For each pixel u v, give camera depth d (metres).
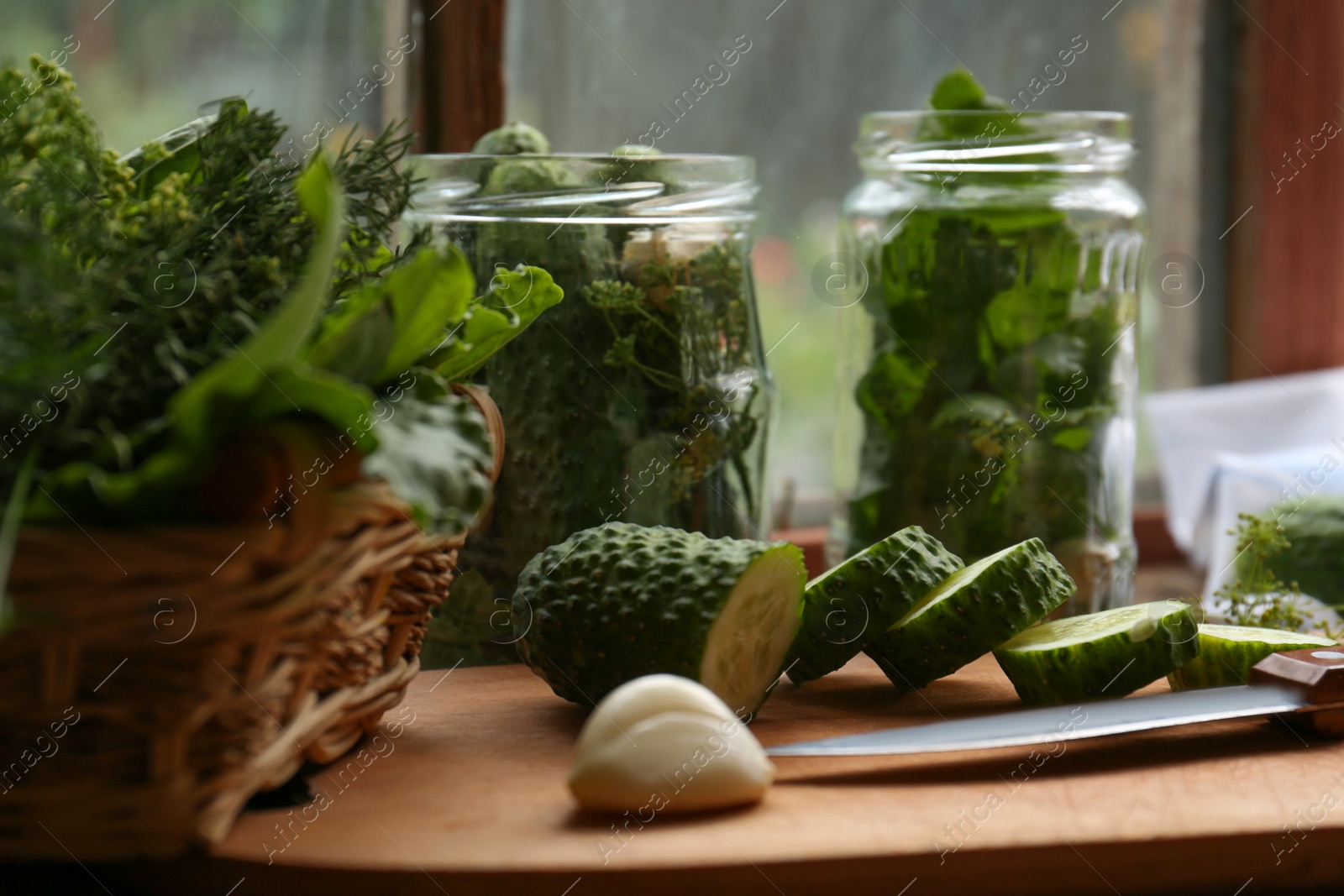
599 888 0.54
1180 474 0.88
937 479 0.68
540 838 0.55
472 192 0.65
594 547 0.61
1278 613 0.68
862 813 0.56
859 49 0.83
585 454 0.65
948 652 0.62
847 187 0.84
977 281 0.68
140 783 0.52
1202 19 0.87
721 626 0.59
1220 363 0.93
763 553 0.59
